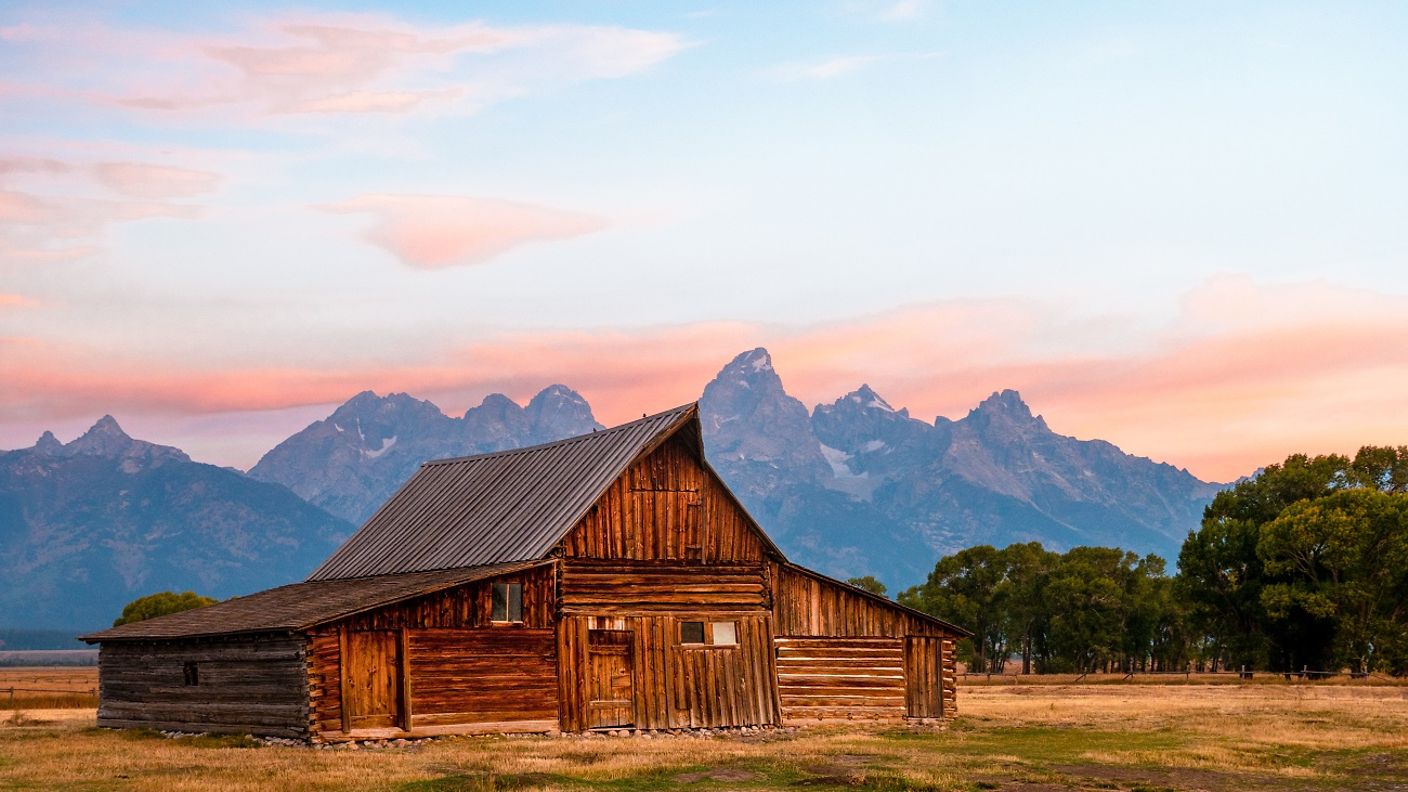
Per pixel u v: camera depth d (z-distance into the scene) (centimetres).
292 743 4162
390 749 4112
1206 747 4178
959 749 4206
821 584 5266
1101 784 3375
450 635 4453
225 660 4559
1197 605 11012
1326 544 9888
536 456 5581
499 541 4975
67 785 3183
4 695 8525
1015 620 15388
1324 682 8656
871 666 5303
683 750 4038
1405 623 9719
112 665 5297
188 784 3145
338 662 4216
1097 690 8131
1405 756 3894
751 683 5047
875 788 3266
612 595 4831
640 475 4972
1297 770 3641
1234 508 11362
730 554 5103
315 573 5844
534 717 4588
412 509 5884
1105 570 15388
